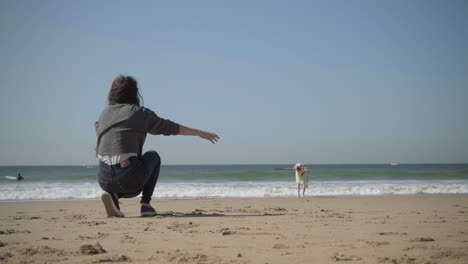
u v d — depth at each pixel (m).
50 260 3.25
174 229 5.09
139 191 6.55
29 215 7.46
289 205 10.11
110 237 4.47
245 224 5.61
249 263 3.12
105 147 6.18
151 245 3.96
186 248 3.79
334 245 3.90
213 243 4.05
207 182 25.58
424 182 25.17
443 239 4.23
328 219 6.33
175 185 21.75
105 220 6.21
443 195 15.02
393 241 4.11
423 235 4.52
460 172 36.94
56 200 13.18
